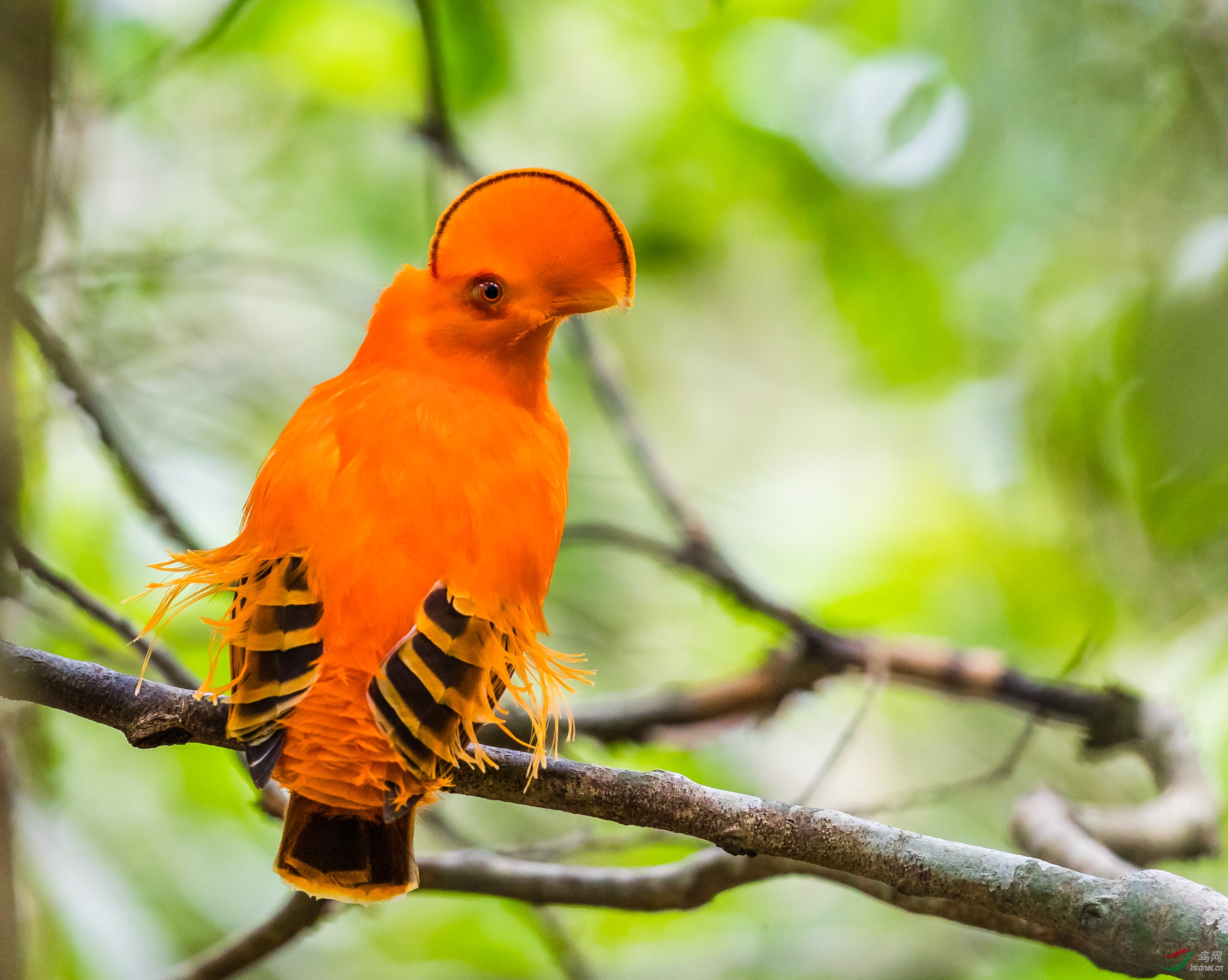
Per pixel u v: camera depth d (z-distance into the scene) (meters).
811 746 12.56
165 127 12.68
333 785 5.03
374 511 5.30
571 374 13.27
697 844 8.12
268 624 5.10
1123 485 9.89
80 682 5.25
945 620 12.31
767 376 14.81
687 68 12.34
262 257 11.17
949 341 12.22
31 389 8.41
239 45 11.49
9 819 5.65
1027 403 11.34
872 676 9.27
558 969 10.43
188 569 5.53
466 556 5.31
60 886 8.09
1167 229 10.50
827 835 4.93
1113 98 10.80
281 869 5.09
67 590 6.65
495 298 5.95
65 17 8.41
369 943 11.41
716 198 12.88
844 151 11.91
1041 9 10.99
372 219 13.03
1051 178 11.02
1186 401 8.28
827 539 13.23
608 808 5.09
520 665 5.38
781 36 12.27
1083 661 10.38
